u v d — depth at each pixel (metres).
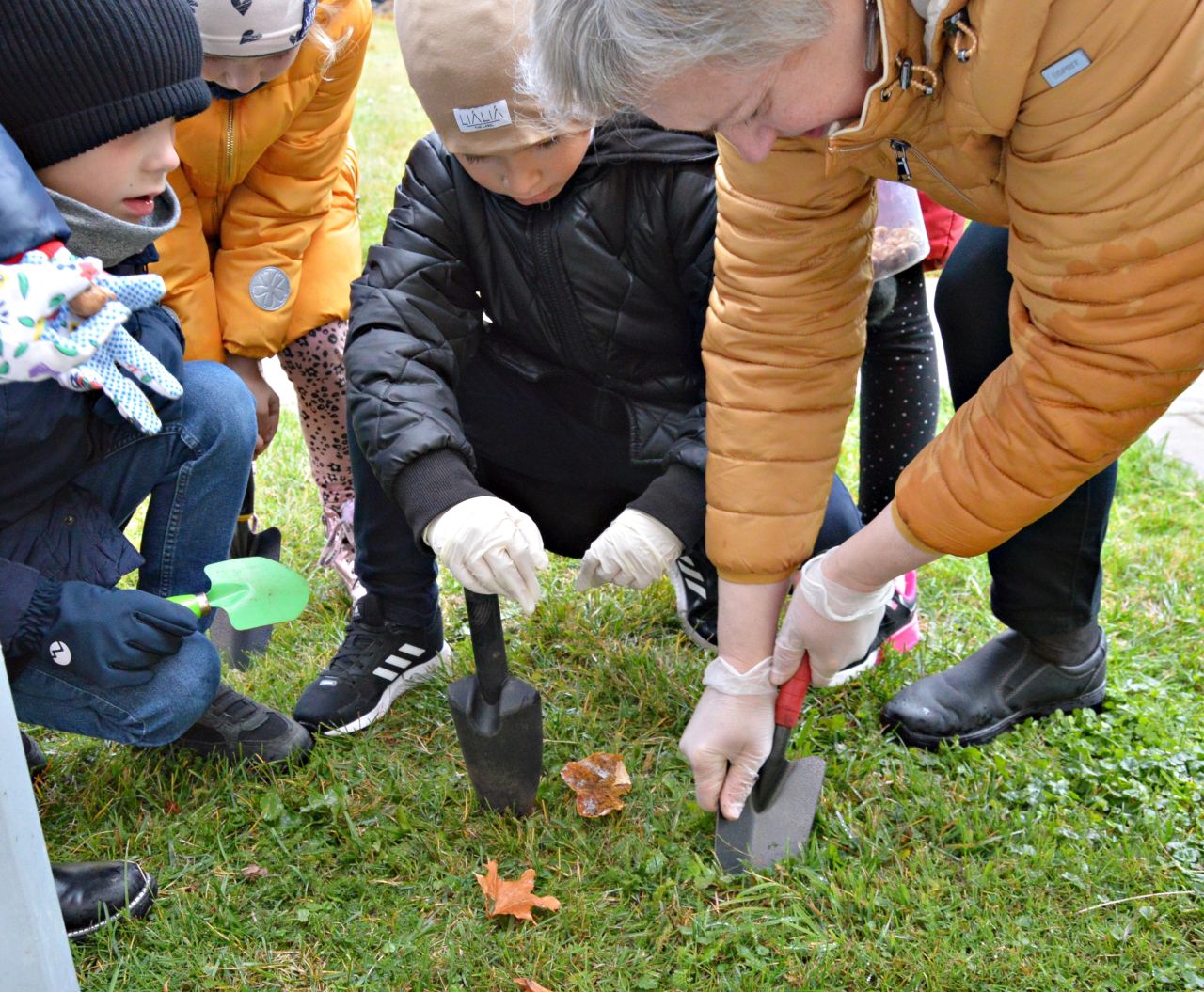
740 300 1.57
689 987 1.55
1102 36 1.00
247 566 1.73
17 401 1.57
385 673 2.09
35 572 1.64
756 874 1.70
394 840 1.81
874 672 2.18
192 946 1.62
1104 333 1.17
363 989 1.56
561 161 1.67
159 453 1.86
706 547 1.67
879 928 1.64
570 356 1.98
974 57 1.05
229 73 1.94
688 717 2.07
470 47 1.51
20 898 1.15
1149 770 1.96
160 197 1.85
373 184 5.42
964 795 1.89
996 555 1.98
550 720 2.05
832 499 2.02
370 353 1.78
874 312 2.12
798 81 1.10
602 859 1.76
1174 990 1.57
